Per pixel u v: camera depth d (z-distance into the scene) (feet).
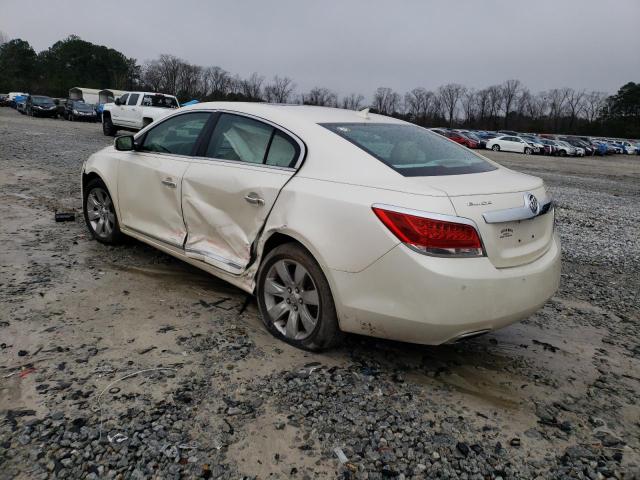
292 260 11.15
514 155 123.54
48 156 40.75
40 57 352.28
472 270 9.44
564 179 64.18
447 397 10.16
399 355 11.66
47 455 7.82
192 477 7.62
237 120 13.37
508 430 9.27
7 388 9.37
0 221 20.31
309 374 10.50
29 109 122.01
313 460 8.16
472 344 12.59
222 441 8.39
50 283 14.23
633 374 11.68
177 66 291.58
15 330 11.44
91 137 65.36
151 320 12.41
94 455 7.88
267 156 12.25
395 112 320.09
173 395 9.46
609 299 16.71
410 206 9.49
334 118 12.62
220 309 13.34
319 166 11.12
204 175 13.24
